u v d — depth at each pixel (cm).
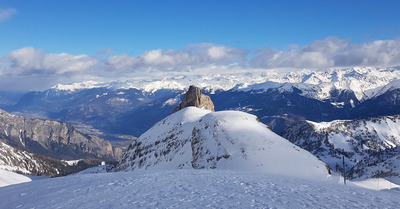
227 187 3086
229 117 10969
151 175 4119
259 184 3284
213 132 10388
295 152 8544
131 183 3450
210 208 2289
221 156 8938
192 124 14775
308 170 7438
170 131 15525
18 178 8088
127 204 2473
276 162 7881
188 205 2380
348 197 2759
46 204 2672
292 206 2369
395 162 16450
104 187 3272
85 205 2531
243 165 8031
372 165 18825
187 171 4791
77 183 3644
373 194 2973
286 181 3606
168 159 13175
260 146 8788
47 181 4003
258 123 10838
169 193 2822
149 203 2478
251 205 2373
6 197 3092
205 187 3088
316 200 2588
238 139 9438
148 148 15875
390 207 2461
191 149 12012
